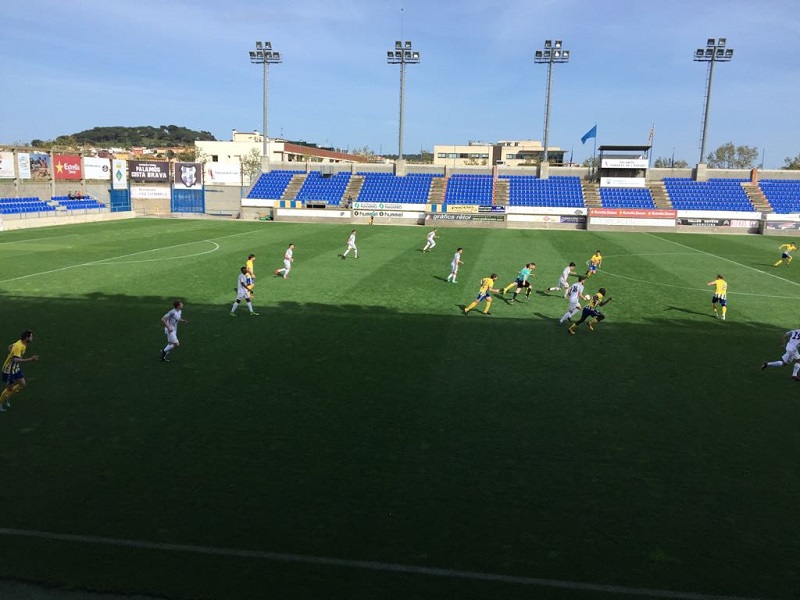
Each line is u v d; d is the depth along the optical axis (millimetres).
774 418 11438
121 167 61375
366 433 10430
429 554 7027
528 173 68375
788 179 63125
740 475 9148
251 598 6238
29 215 48969
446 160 139125
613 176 63938
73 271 27031
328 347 15727
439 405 11797
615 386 13148
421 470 9133
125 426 10594
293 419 10984
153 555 6938
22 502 8031
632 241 46406
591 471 9211
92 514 7766
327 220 60375
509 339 16969
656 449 10031
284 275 26297
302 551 7043
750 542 7391
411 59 65438
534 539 7375
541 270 30906
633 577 6676
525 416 11344
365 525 7613
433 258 34344
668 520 7863
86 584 6434
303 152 121375
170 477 8781
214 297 21828
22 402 11656
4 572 6621
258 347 15617
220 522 7617
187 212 65562
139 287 23469
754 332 18312
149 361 14297
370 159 170875
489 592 6383
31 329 16984
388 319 19078
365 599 6238
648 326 18938
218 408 11453
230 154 110875
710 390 12977
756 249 41969
